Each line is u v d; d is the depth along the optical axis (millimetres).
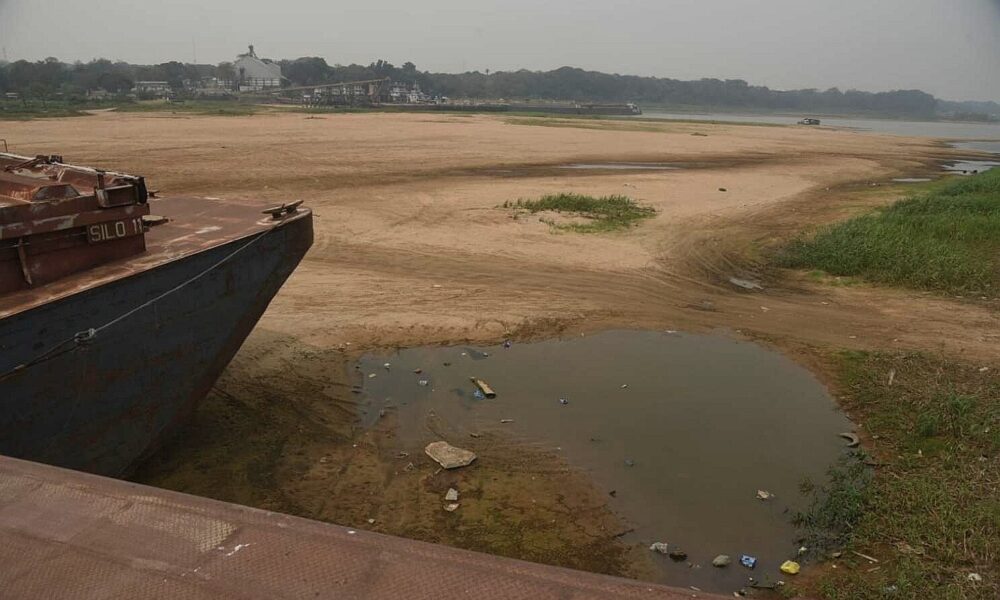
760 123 98250
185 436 7090
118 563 1875
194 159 26562
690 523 5910
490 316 11141
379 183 23188
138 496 2186
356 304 11398
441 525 5746
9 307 4891
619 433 7500
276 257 7621
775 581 5176
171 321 6250
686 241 16781
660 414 7992
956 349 10094
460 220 17859
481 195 21578
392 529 5660
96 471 5773
